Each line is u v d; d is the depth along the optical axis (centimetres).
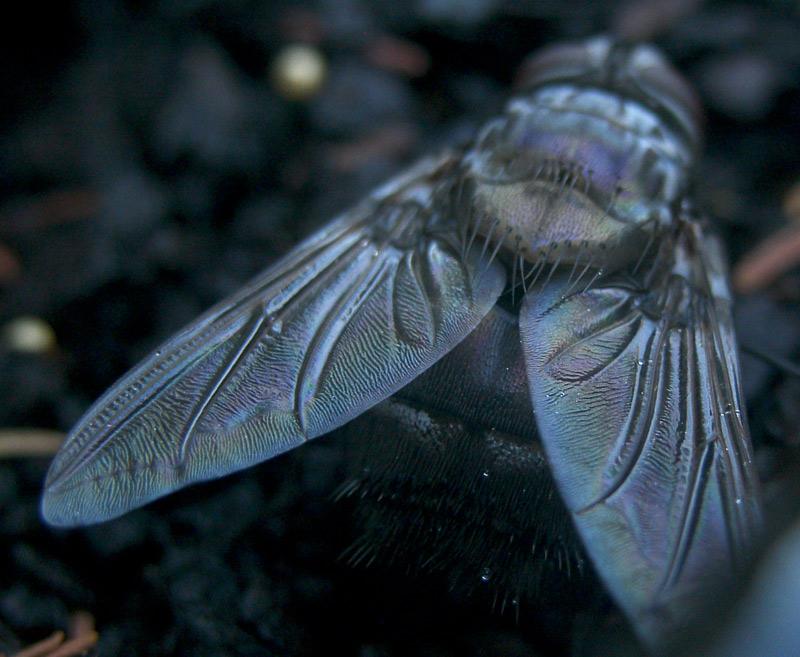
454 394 5
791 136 7
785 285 6
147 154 7
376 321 5
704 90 7
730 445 5
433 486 5
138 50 7
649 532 5
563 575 5
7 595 6
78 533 6
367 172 7
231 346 5
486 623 5
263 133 7
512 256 5
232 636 6
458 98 7
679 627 5
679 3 7
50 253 7
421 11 7
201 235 7
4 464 6
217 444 5
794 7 7
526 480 5
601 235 6
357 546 5
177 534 6
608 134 6
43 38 7
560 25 7
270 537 6
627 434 5
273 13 7
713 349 5
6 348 6
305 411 5
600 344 5
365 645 5
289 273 5
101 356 6
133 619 6
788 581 5
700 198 7
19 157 7
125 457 5
